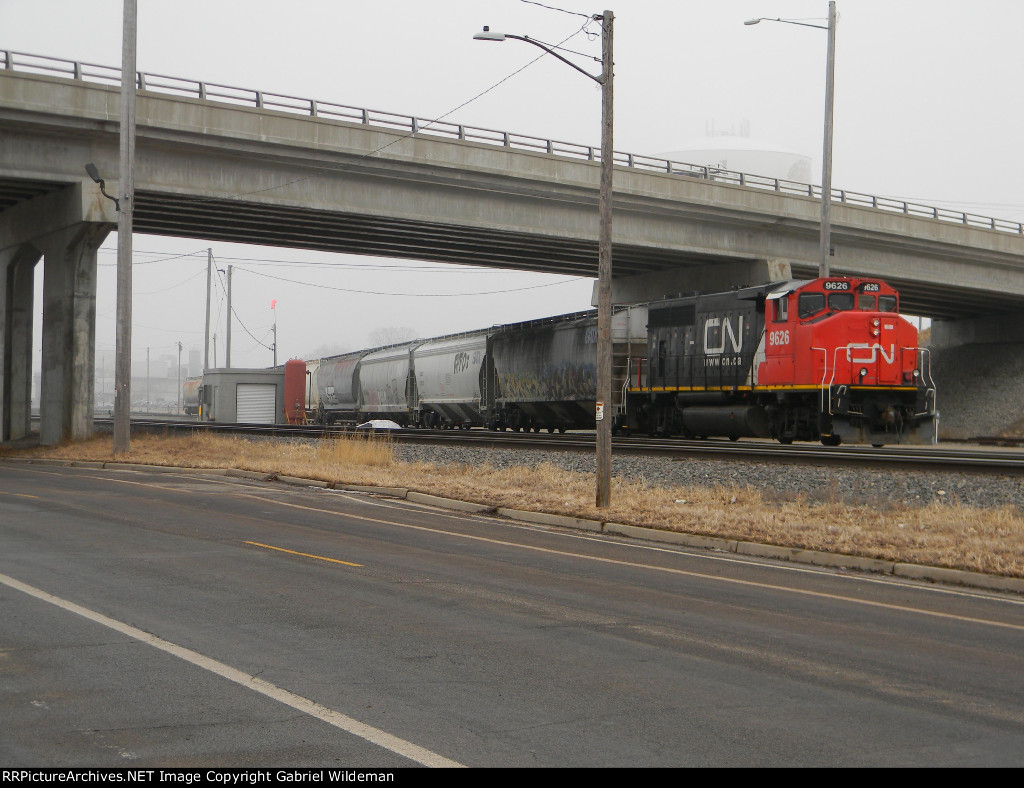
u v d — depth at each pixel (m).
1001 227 55.19
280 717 6.45
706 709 6.84
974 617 10.44
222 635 8.55
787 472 20.64
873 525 15.77
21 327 42.78
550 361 42.09
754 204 46.66
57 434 37.38
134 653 7.88
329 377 65.81
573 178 42.09
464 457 28.98
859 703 7.06
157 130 34.09
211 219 40.16
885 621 10.07
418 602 10.20
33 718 6.32
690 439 36.03
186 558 12.38
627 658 8.18
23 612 9.15
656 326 36.75
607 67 19.23
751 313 32.06
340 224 40.84
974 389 66.00
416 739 6.11
